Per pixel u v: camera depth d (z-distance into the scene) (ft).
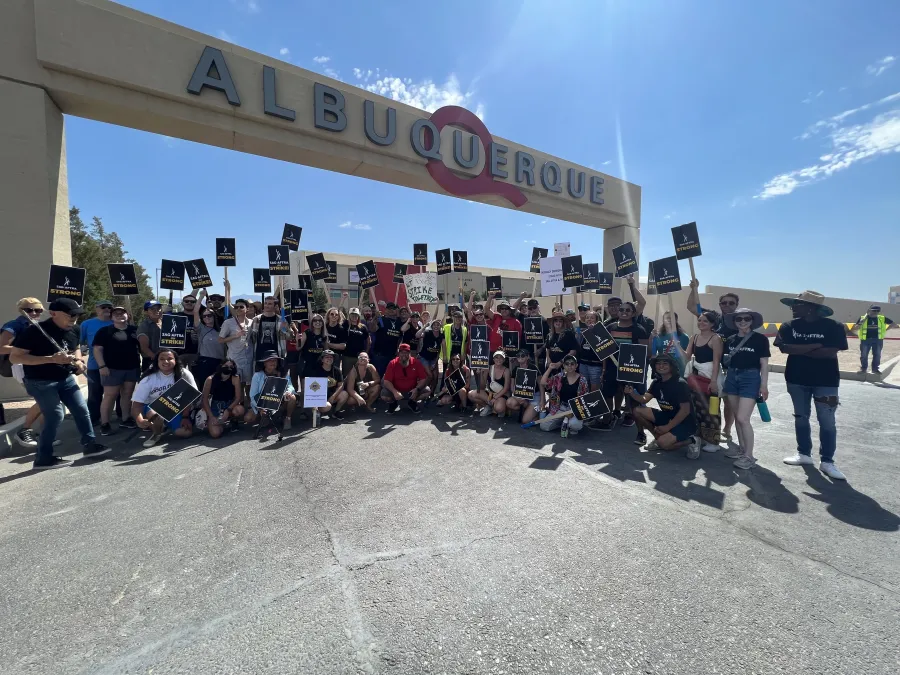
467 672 6.08
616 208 51.03
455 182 37.86
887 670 6.14
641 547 9.33
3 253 21.15
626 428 19.60
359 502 11.62
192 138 28.60
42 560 8.95
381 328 25.75
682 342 19.40
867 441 17.16
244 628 6.97
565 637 6.74
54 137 23.18
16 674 6.11
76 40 22.61
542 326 23.50
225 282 24.36
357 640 6.68
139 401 17.02
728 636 6.77
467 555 9.02
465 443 17.10
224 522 10.55
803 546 9.42
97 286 62.34
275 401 17.93
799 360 14.11
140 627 7.03
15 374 15.80
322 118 30.22
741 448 14.48
